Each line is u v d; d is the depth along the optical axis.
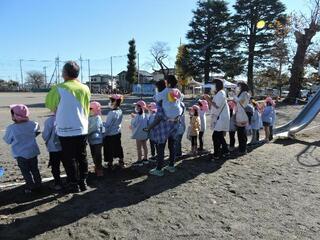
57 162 3.63
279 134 7.50
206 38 35.47
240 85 5.38
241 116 5.33
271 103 6.73
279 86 31.28
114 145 4.36
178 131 4.65
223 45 35.06
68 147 3.35
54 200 3.34
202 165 4.76
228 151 5.31
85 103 3.39
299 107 18.39
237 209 3.28
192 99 28.31
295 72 22.89
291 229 2.90
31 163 3.52
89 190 3.64
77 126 3.32
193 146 5.37
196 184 3.95
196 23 35.28
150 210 3.18
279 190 3.85
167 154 5.41
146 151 4.79
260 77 35.16
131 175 4.21
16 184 3.82
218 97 4.86
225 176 4.30
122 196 3.50
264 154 5.58
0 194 3.50
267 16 32.84
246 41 34.50
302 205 3.43
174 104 4.12
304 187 3.98
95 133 4.03
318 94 8.64
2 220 2.89
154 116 4.40
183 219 3.02
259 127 6.43
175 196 3.55
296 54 23.03
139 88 46.72
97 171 4.12
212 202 3.43
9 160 5.08
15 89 56.84
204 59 35.81
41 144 6.30
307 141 7.04
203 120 5.50
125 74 58.03
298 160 5.28
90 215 3.02
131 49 52.66
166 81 4.20
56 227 2.79
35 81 65.50
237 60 34.56
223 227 2.89
